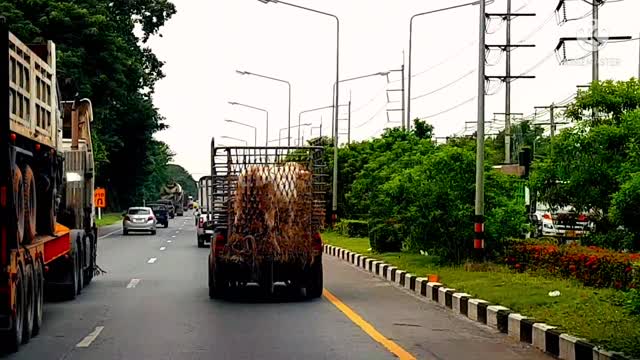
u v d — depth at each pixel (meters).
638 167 11.49
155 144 84.06
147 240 43.78
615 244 17.92
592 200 17.66
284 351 10.91
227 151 16.70
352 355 10.62
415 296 17.56
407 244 23.75
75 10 45.97
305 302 16.39
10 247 10.42
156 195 121.38
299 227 16.27
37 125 12.91
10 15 43.50
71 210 18.67
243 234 16.17
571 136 17.70
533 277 17.28
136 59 54.16
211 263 16.72
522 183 21.72
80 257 17.92
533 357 10.57
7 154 10.26
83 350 11.04
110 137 64.38
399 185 21.58
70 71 44.41
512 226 20.80
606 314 11.88
